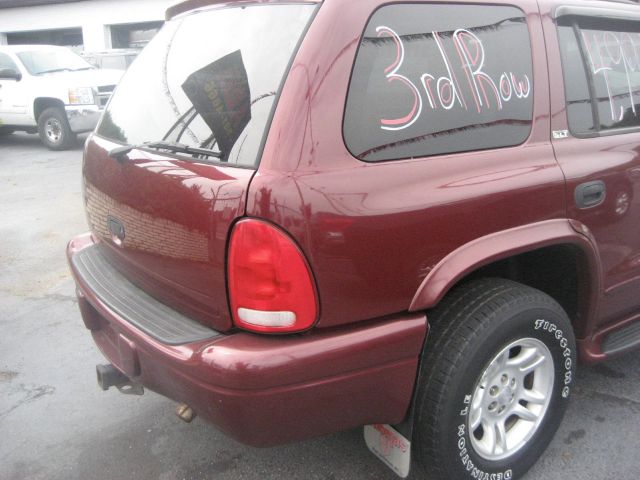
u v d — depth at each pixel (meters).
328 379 1.93
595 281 2.61
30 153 11.45
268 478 2.62
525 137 2.38
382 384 2.04
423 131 2.12
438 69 2.18
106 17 19.16
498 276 2.69
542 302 2.33
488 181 2.18
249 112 2.00
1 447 2.86
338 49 1.97
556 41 2.55
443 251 2.08
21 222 6.66
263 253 1.83
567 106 2.54
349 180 1.92
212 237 1.93
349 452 2.76
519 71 2.40
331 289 1.90
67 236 6.16
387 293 2.00
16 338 3.95
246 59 2.13
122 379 2.62
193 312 2.14
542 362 2.45
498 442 2.41
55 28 20.08
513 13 2.43
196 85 2.28
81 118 11.22
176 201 2.06
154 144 2.24
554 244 2.36
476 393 2.26
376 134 2.01
